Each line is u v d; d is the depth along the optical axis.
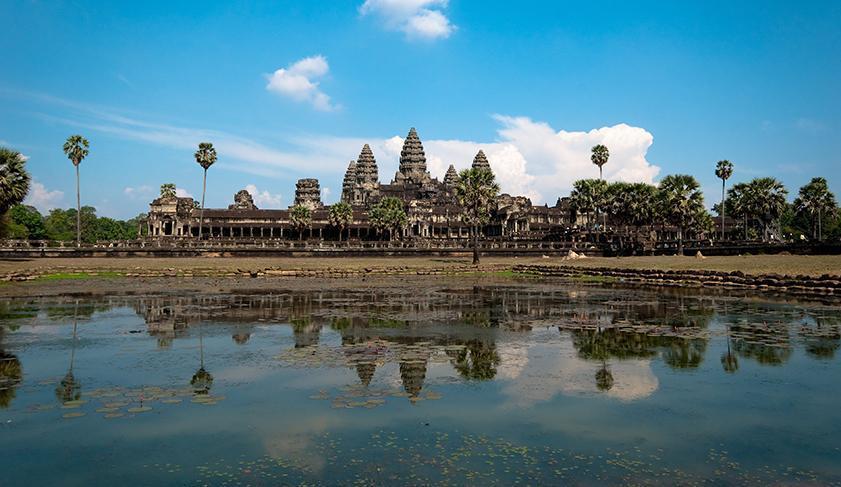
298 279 59.97
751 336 21.92
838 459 10.17
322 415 12.70
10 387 14.98
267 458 10.30
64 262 74.94
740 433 11.48
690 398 13.84
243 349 20.20
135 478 9.49
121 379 15.88
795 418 12.34
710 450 10.62
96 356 18.98
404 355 19.05
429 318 28.64
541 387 14.95
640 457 10.31
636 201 112.12
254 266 72.44
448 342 21.56
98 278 56.28
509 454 10.47
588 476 9.54
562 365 17.48
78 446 10.89
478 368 17.14
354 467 9.91
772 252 85.88
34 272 54.72
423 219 187.25
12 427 11.91
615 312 30.52
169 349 20.22
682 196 101.31
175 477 9.54
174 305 34.41
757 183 115.88
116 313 30.45
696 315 28.44
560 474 9.62
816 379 15.45
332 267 70.62
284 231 164.75
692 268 55.38
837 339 21.16
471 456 10.38
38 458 10.32
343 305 34.69
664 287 47.19
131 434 11.51
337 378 15.96
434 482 9.31
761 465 9.94
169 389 14.80
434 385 15.20
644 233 145.12
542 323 26.56
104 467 9.95
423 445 10.91
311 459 10.24
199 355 19.14
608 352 19.41
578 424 12.07
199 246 99.25
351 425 12.02
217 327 25.55
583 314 29.83
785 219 159.62
